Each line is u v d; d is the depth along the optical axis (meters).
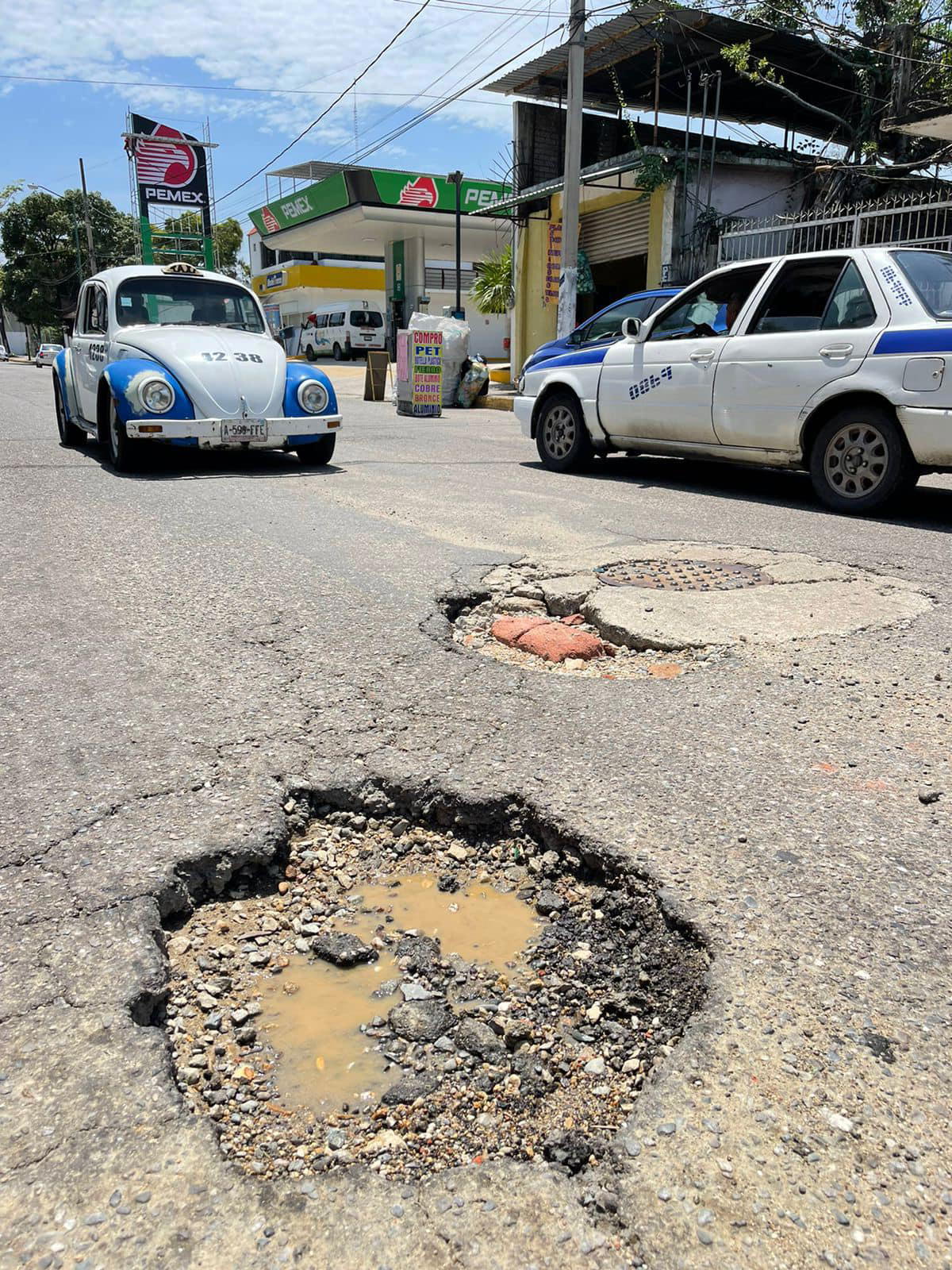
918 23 14.64
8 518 6.18
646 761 2.85
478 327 38.81
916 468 6.32
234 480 7.87
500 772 2.75
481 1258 1.36
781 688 3.45
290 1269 1.34
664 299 8.73
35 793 2.61
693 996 1.94
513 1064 1.83
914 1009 1.84
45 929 2.05
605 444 8.32
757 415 7.01
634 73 18.19
